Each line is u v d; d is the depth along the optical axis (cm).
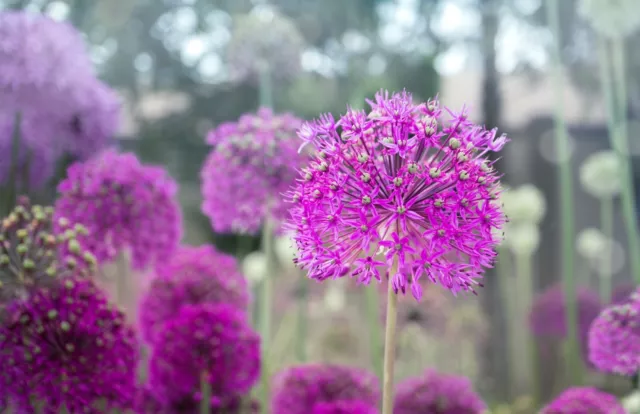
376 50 120
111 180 71
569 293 90
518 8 114
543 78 118
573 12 106
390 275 52
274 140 72
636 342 62
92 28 109
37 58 74
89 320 60
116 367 61
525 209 107
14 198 73
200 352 65
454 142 52
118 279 75
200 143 130
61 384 59
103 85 82
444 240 52
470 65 121
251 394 77
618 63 86
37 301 59
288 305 97
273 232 79
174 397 67
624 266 129
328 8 120
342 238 53
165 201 74
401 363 101
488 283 121
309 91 122
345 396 71
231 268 75
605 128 123
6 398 59
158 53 123
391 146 52
